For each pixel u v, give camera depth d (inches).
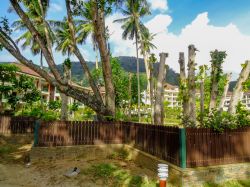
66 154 398.0
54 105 1182.3
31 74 1416.1
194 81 386.6
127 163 379.9
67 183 285.6
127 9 1248.2
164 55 495.8
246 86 351.9
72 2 498.9
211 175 279.0
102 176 308.5
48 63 444.5
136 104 1911.9
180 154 281.9
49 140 399.5
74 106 1320.1
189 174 268.4
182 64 425.1
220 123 301.0
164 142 323.6
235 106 340.8
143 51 1143.6
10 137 555.2
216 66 401.7
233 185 279.6
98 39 474.6
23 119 587.8
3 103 966.4
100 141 437.7
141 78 2278.5
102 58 492.7
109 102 501.4
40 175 311.7
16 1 419.5
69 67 736.3
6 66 844.6
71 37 520.1
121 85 1492.4
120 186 278.5
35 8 946.1
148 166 346.0
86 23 1306.6
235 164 298.2
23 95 911.0
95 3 438.6
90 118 1243.2
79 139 421.7
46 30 696.4
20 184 279.9
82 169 335.0
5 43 418.9
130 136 438.6
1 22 420.8
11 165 357.7
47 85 1835.6
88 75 514.0
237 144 311.6
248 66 356.2
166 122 1322.6
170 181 285.1
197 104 493.0
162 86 490.6
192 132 287.3
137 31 1302.9
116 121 458.6
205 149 290.5
